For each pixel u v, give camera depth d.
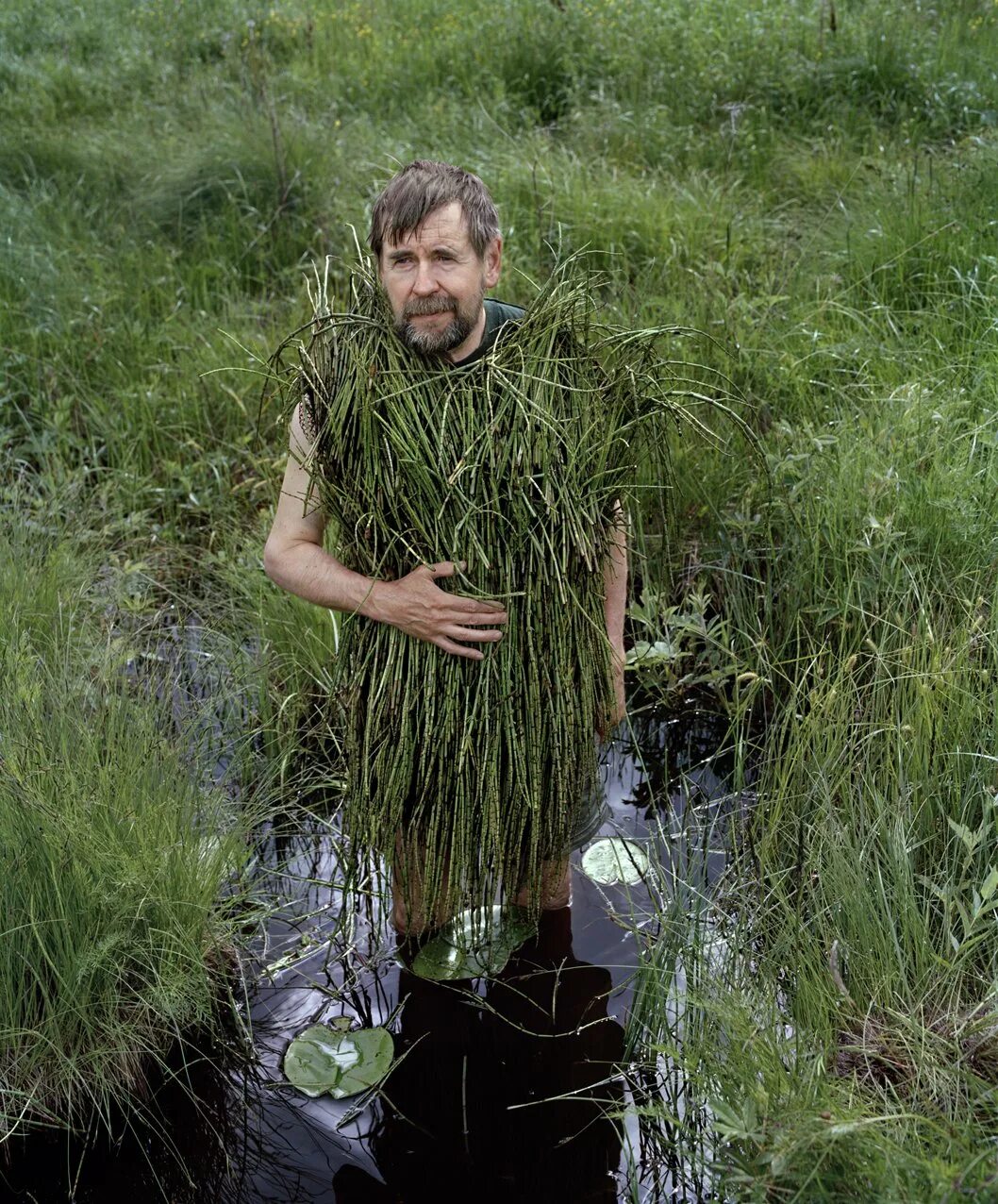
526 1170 2.18
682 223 5.05
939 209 4.76
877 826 2.39
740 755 2.75
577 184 5.38
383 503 2.10
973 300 4.23
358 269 2.21
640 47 6.96
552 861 2.53
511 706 2.17
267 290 5.34
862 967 2.21
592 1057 2.38
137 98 7.32
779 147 5.82
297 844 2.98
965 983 2.16
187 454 4.30
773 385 3.91
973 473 3.37
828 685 2.95
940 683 2.61
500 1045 2.41
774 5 7.11
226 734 3.19
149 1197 2.17
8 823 2.31
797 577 3.28
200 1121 2.28
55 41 8.51
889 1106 1.87
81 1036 2.30
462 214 2.02
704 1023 2.19
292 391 2.21
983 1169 1.67
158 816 2.52
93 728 2.76
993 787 2.41
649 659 3.15
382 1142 2.24
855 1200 1.72
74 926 2.29
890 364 3.92
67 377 4.62
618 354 2.27
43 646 3.19
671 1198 2.11
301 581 2.23
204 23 8.62
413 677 2.17
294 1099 2.32
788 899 2.42
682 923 2.41
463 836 2.25
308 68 7.45
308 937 2.66
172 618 3.70
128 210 5.96
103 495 3.98
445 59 7.39
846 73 6.34
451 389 2.05
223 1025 2.46
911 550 3.11
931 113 5.84
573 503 2.12
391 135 6.45
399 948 2.61
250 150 5.96
